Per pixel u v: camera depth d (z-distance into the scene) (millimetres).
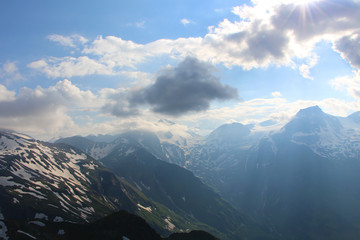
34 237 123125
